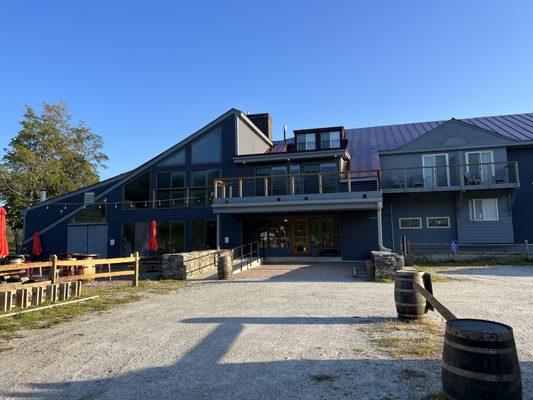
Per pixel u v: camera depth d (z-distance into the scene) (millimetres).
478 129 20266
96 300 9625
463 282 11578
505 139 19797
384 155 21453
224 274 13570
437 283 11391
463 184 19094
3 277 11602
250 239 20578
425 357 4902
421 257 17812
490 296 9211
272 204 18000
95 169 41031
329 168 20031
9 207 33844
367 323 6688
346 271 14906
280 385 4168
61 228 22875
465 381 3170
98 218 22516
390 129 26031
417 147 20812
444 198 20234
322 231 19891
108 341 5961
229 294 10227
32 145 35781
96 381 4410
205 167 21500
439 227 20141
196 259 15000
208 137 21688
